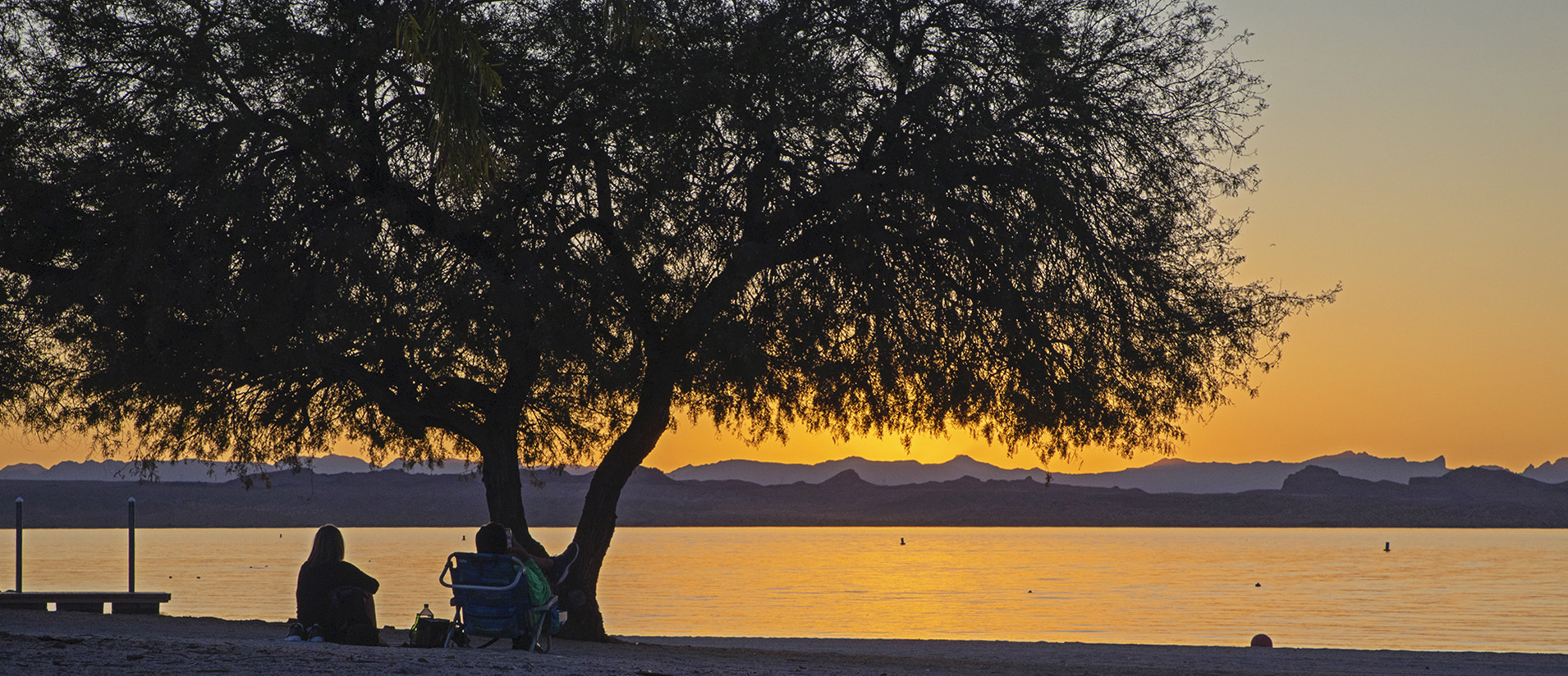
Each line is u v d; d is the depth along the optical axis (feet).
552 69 82.84
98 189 77.61
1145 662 104.53
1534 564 655.35
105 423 97.09
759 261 79.36
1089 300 81.87
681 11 80.69
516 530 94.38
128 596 115.85
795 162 81.92
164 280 73.82
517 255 79.30
